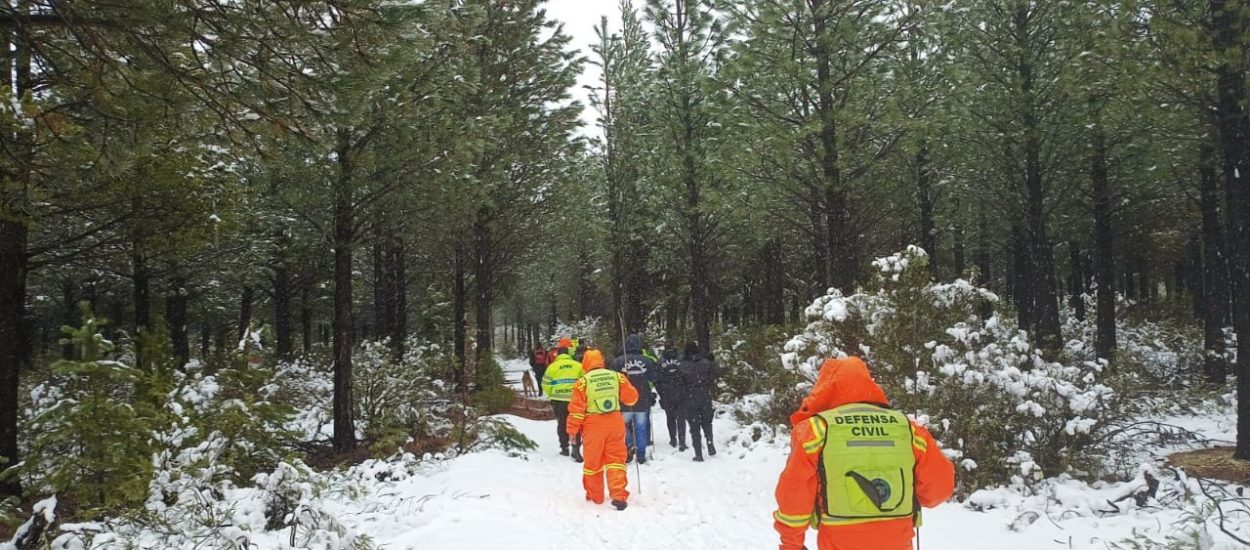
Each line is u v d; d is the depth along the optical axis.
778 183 13.33
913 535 3.12
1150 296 34.81
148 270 13.51
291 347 22.56
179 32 4.72
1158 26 8.14
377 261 19.84
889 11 12.26
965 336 7.91
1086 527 5.80
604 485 8.40
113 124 5.42
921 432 3.17
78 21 4.57
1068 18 11.97
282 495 6.36
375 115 9.40
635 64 19.33
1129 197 17.97
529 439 11.48
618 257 21.84
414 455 10.43
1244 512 5.90
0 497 6.95
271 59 5.04
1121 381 8.48
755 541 6.11
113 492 6.12
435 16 5.46
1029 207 15.26
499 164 15.76
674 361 10.93
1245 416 8.02
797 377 9.79
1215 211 13.84
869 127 12.87
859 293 8.99
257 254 16.31
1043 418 7.40
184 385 7.55
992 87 14.45
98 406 6.27
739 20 12.60
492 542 6.03
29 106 5.24
